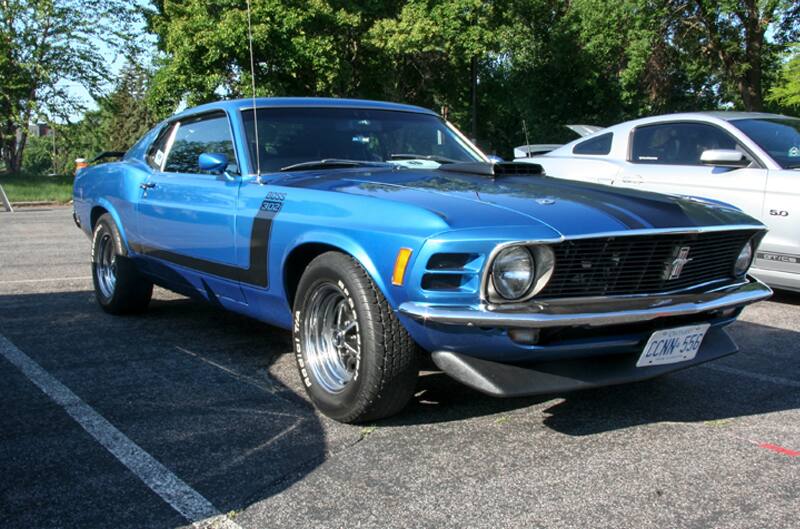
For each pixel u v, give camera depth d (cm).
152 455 300
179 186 458
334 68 2408
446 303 288
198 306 597
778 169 604
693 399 376
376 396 315
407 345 311
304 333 353
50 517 249
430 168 414
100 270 572
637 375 315
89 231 610
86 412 349
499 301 285
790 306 616
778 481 279
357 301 314
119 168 552
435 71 2872
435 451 305
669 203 340
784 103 2186
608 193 346
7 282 699
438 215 294
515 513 253
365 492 268
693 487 274
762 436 325
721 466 293
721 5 2162
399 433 325
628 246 304
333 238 327
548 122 3102
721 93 2906
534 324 278
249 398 371
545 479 280
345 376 341
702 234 324
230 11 2275
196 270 447
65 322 538
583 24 2680
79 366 425
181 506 257
